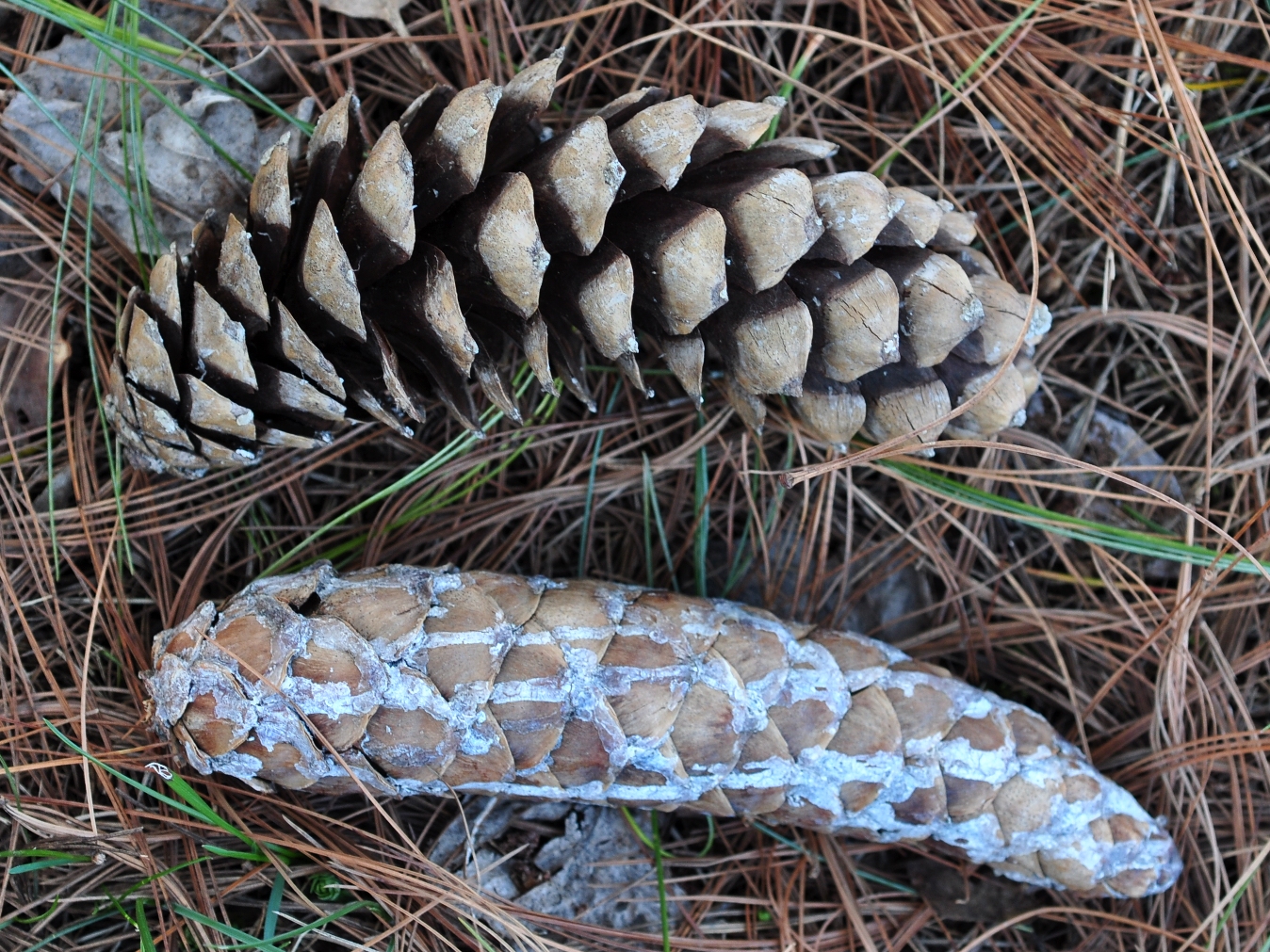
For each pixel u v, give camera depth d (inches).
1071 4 8.6
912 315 7.3
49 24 8.0
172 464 7.4
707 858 8.3
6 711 7.5
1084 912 8.3
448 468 8.4
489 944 7.5
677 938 8.1
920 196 7.4
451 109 6.8
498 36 8.4
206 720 6.5
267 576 7.4
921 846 8.3
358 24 8.3
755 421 7.9
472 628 6.8
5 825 7.4
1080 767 7.9
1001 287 7.6
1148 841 8.0
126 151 7.5
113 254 8.0
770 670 7.3
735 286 7.3
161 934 7.3
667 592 7.5
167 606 8.0
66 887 7.4
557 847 8.2
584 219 6.8
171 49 7.7
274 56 8.2
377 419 7.7
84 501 7.8
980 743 7.6
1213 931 8.1
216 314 6.8
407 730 6.6
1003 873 8.1
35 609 7.8
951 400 7.7
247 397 7.1
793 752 7.3
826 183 7.2
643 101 7.3
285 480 8.2
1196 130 8.2
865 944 8.2
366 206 6.7
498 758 6.8
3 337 7.8
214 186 7.9
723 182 7.1
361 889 7.6
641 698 6.9
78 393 7.9
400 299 7.0
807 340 7.1
